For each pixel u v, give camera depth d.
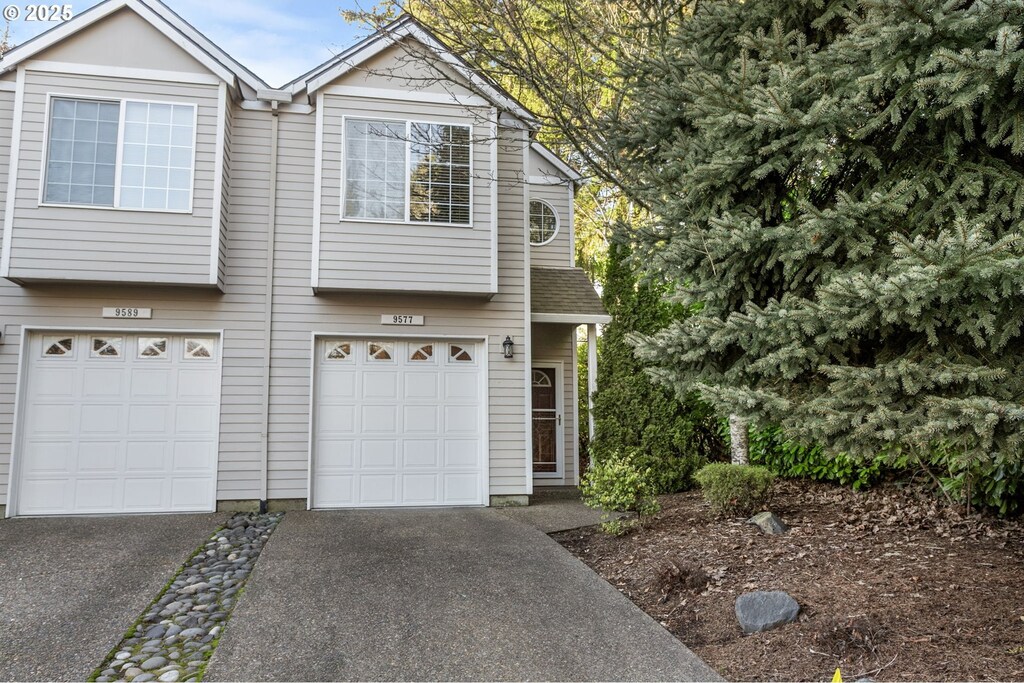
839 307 3.98
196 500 8.20
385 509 8.52
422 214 8.70
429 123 8.82
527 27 7.10
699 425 10.15
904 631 4.03
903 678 3.52
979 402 3.41
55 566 5.77
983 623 4.06
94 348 8.14
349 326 8.73
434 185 8.76
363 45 8.61
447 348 9.10
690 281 5.26
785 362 4.38
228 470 8.26
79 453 7.99
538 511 8.41
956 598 4.42
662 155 5.59
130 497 8.05
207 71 8.23
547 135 8.31
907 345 4.26
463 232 8.75
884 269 4.09
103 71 7.95
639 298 10.15
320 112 8.58
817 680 3.63
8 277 7.55
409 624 4.51
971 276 3.56
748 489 6.91
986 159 4.28
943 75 3.81
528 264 9.37
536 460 10.80
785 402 4.18
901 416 3.82
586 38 6.97
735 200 5.19
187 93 8.15
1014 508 6.01
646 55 6.24
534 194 11.52
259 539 6.88
